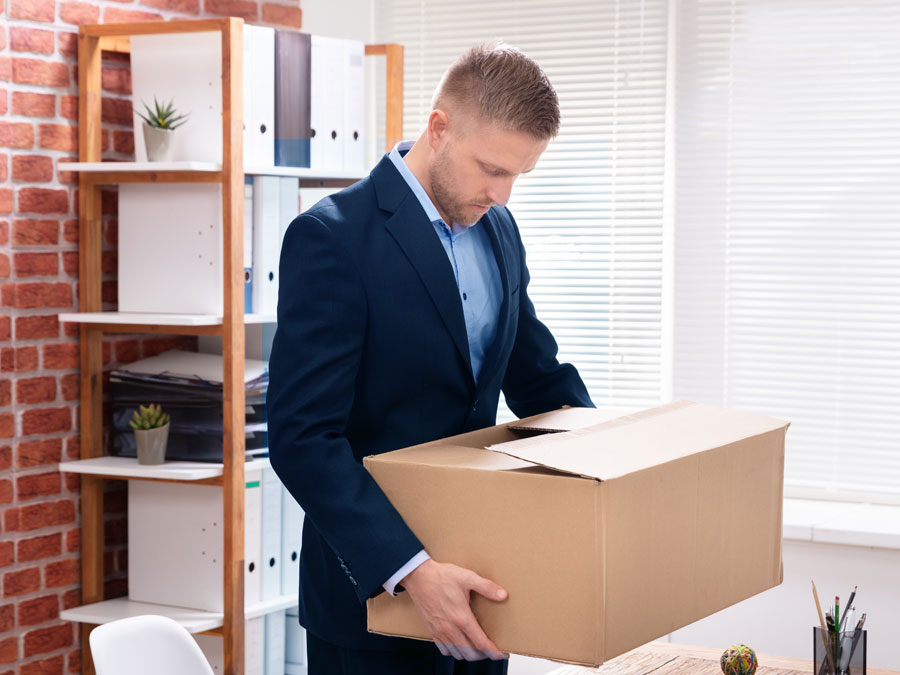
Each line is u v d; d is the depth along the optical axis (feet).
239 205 9.31
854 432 11.49
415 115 13.23
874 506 11.32
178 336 11.05
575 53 12.48
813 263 11.61
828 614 5.94
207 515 9.85
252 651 10.03
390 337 5.12
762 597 10.75
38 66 9.64
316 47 10.39
